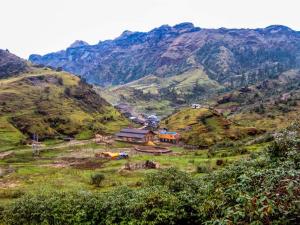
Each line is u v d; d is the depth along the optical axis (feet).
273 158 70.28
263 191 40.24
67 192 83.61
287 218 35.78
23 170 372.17
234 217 36.35
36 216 76.38
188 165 336.29
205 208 52.21
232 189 46.73
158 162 366.84
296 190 37.45
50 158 470.39
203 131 592.60
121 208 68.59
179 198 67.05
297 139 70.08
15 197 223.51
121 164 386.52
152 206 64.49
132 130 623.36
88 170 364.17
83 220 71.10
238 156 315.78
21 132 617.62
